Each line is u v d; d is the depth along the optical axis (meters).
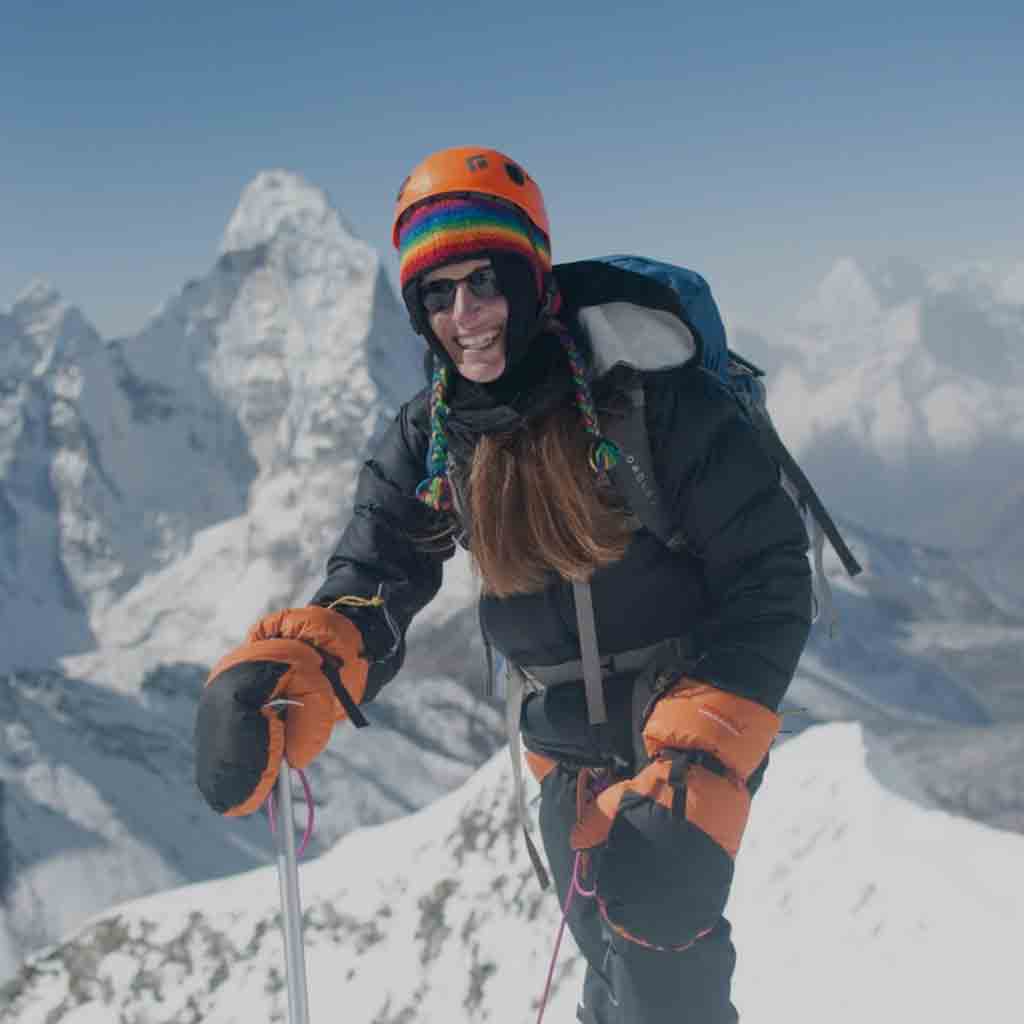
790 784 5.39
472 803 6.46
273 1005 5.93
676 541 2.11
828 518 2.23
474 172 1.99
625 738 2.21
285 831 2.00
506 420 2.02
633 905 1.86
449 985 5.60
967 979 3.66
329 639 2.14
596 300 2.06
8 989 6.51
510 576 2.12
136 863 171.38
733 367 2.28
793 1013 4.02
